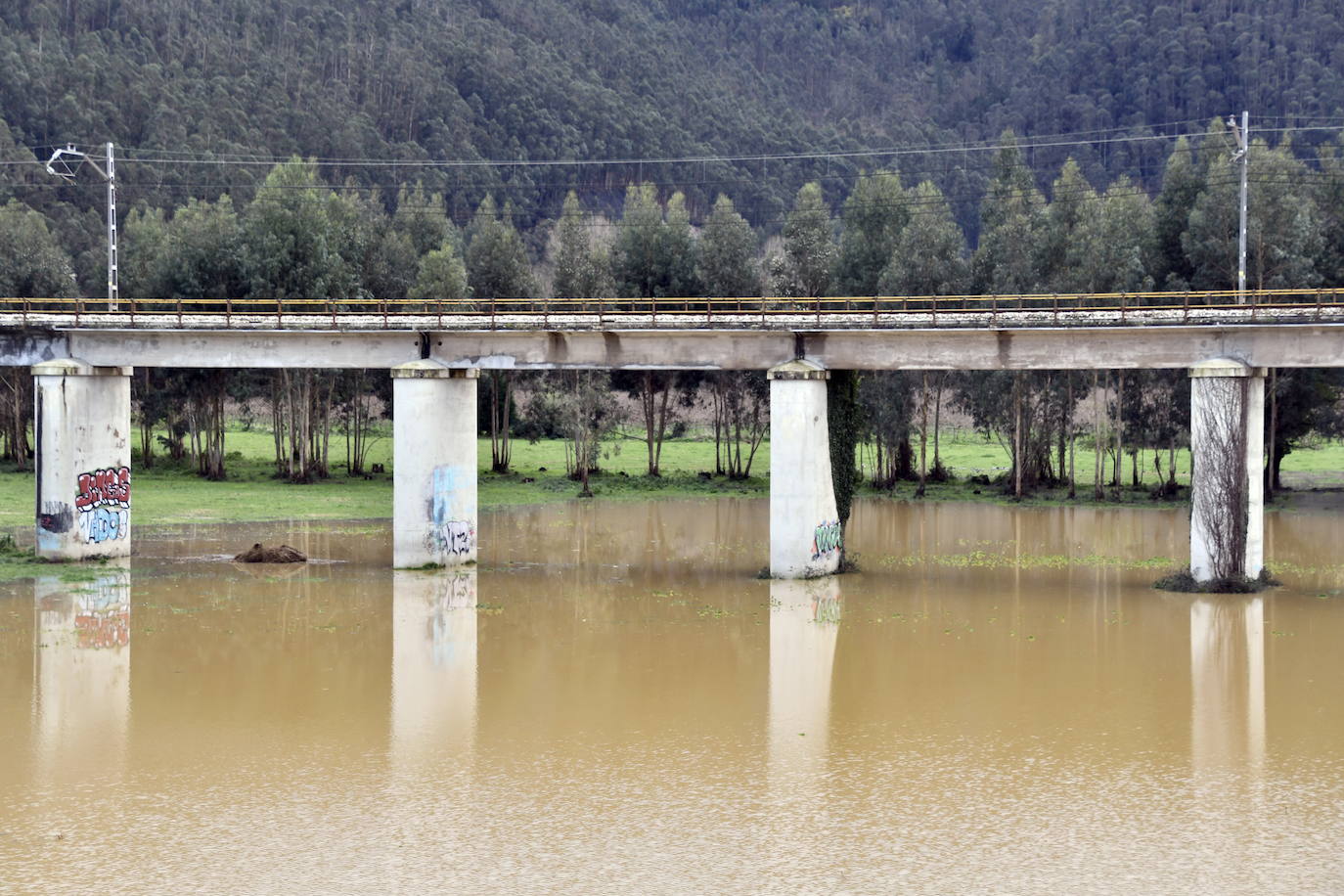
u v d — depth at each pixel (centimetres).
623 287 11238
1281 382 9081
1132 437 9731
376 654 4491
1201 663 4366
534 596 5581
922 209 10544
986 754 3428
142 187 17688
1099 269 9150
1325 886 2622
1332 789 3166
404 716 3762
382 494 9638
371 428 13825
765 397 11025
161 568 6209
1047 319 5669
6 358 6356
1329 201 9475
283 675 4209
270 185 10769
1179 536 7594
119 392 6512
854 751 3447
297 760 3375
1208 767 3328
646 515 8681
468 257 12488
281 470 10906
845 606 5344
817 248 10825
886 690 4050
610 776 3259
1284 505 8962
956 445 14212
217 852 2791
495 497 9644
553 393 10775
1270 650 4553
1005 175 10669
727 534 7756
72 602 5366
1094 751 3450
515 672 4256
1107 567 6391
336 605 5331
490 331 6125
